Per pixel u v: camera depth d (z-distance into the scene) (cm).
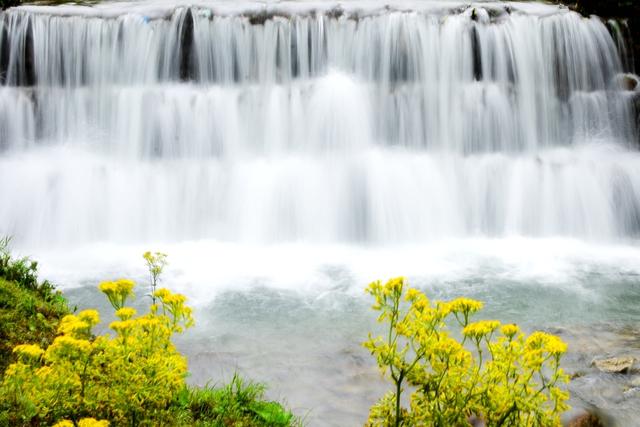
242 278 887
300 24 1195
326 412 548
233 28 1195
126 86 1193
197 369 620
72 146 1160
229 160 1134
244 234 1053
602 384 598
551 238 1088
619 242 1076
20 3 1362
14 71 1196
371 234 1059
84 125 1164
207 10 1205
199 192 1079
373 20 1194
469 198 1106
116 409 310
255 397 528
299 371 623
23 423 388
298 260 965
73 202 1054
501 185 1116
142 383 303
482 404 309
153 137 1148
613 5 1313
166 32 1195
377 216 1064
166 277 888
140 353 307
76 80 1196
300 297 821
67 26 1188
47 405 303
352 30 1195
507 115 1191
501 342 315
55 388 288
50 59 1193
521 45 1208
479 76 1207
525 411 301
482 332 301
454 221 1091
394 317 330
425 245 1046
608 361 641
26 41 1191
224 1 1333
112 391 302
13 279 682
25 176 1066
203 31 1195
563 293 846
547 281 888
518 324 751
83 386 296
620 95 1234
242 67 1204
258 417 491
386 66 1195
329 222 1061
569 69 1225
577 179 1112
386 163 1111
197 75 1204
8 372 290
